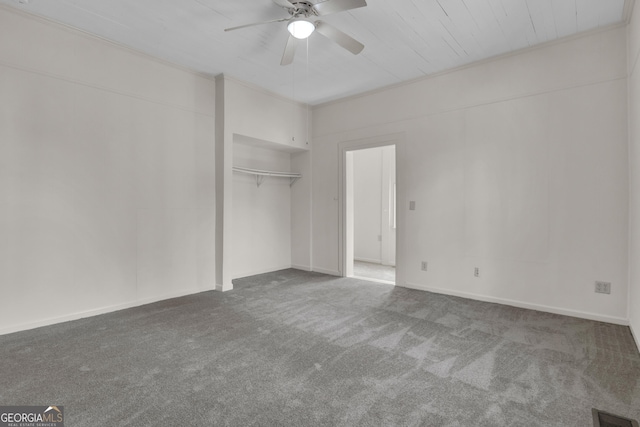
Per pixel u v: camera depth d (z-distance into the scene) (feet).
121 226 10.66
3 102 8.46
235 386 6.15
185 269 12.39
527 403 5.61
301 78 13.34
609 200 9.37
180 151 12.19
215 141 13.29
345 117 15.49
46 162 9.16
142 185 11.16
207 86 13.03
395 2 8.36
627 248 9.12
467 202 11.92
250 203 15.83
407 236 13.47
